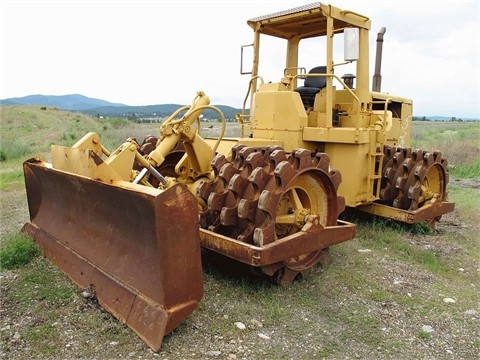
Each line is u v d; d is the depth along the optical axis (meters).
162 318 3.24
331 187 4.72
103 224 4.04
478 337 3.68
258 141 5.63
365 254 5.56
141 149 5.30
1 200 8.01
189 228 3.34
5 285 4.15
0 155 13.91
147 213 3.26
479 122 67.06
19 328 3.45
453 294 4.53
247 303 4.04
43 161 4.92
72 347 3.23
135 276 3.56
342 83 5.96
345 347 3.43
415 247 6.12
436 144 17.55
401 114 8.67
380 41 8.81
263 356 3.24
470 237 6.82
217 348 3.29
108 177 3.66
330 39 5.77
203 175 5.02
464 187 11.41
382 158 6.45
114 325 3.48
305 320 3.81
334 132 5.84
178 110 4.71
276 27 6.57
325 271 4.89
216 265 4.88
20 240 4.88
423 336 3.64
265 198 4.01
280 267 4.34
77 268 4.20
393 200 6.66
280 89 6.09
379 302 4.22
